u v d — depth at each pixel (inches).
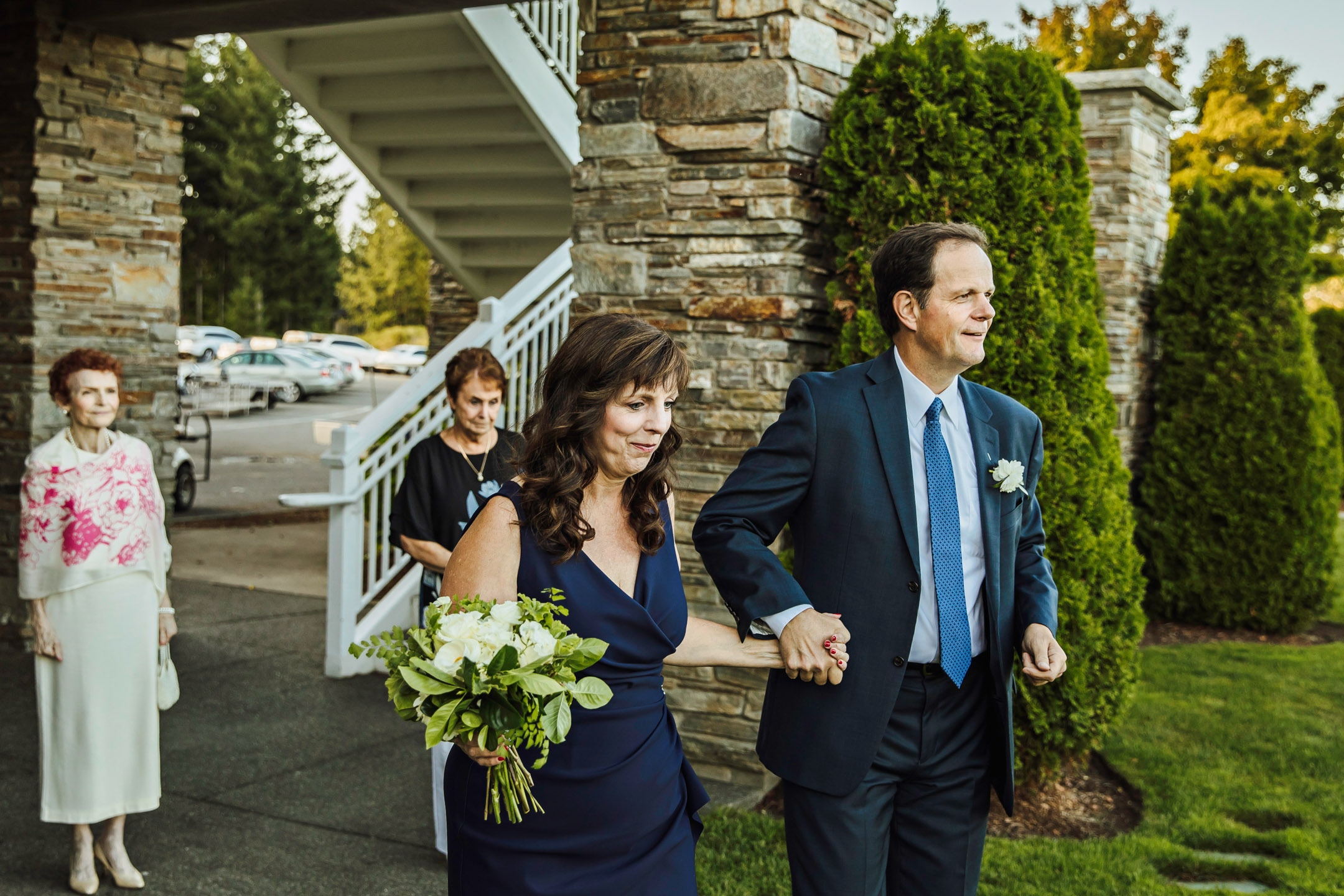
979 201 155.6
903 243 92.0
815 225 173.0
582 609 79.5
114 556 131.8
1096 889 136.8
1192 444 305.4
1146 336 325.7
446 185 321.7
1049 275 160.1
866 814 91.0
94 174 243.1
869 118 161.2
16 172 234.7
